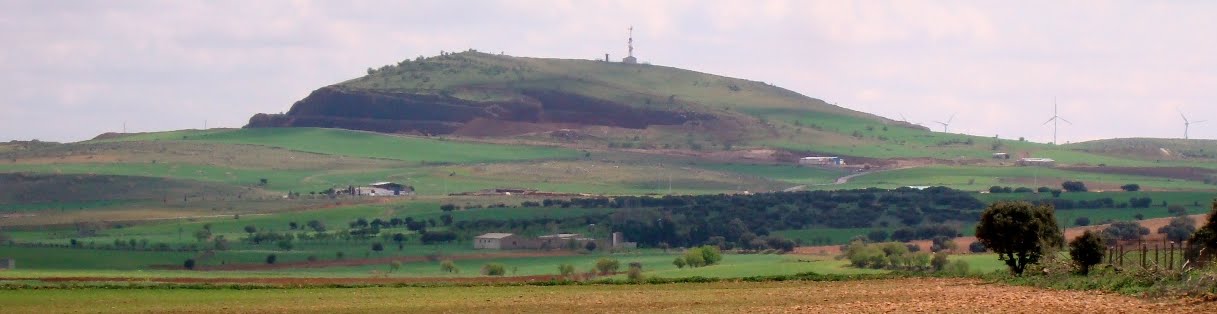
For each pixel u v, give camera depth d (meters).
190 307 145.50
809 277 191.50
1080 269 165.88
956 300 129.38
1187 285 125.94
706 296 151.75
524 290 173.50
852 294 147.38
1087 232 170.88
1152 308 111.00
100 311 140.00
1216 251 165.75
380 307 142.50
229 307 145.25
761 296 149.00
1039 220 179.88
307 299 157.62
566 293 163.62
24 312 139.00
